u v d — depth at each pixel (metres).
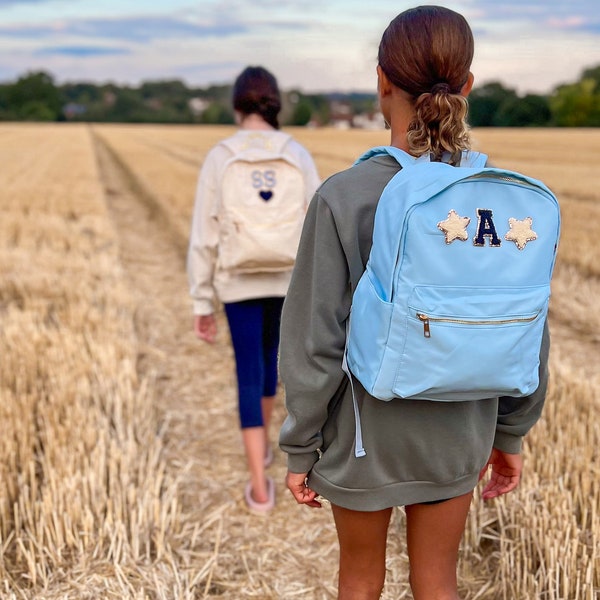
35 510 2.50
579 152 25.73
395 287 1.24
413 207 1.22
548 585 2.12
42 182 15.31
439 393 1.27
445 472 1.39
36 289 6.02
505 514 2.49
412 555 1.55
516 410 1.51
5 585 2.19
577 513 2.56
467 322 1.22
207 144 35.03
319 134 43.84
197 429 3.53
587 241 7.95
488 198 1.27
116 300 5.74
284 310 1.41
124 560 2.31
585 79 74.12
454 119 1.35
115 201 13.97
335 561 2.45
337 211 1.32
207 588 2.24
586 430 3.23
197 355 4.70
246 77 2.58
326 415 1.41
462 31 1.37
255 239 2.42
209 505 2.81
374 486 1.40
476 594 2.21
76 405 3.31
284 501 2.85
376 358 1.27
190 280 2.66
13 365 4.00
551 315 5.67
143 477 2.80
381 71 1.43
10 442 2.88
